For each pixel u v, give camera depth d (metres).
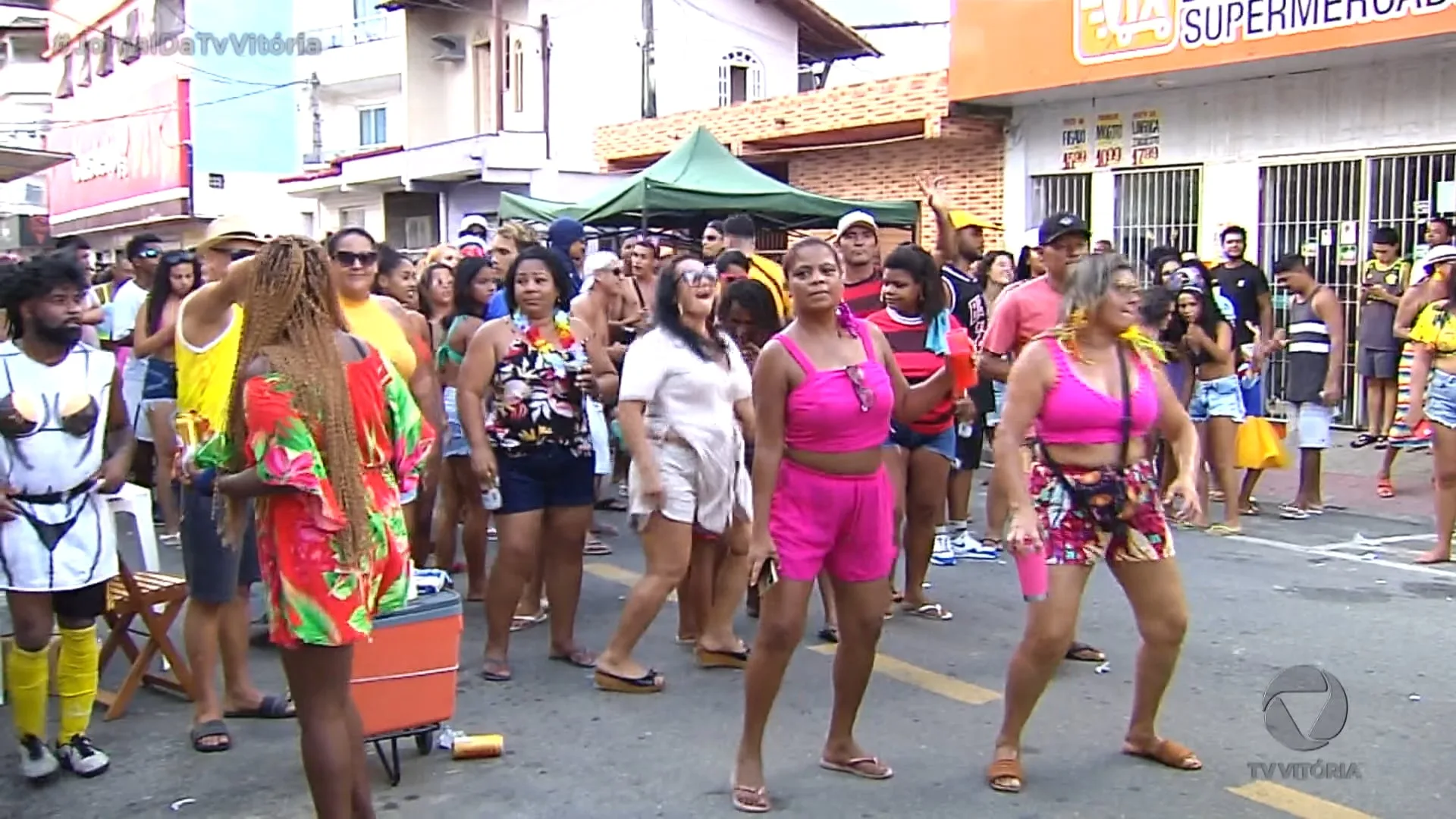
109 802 4.97
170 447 7.88
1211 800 4.83
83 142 39.78
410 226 29.25
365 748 4.83
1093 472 4.83
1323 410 10.44
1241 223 14.67
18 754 5.42
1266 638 6.88
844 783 5.03
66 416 5.03
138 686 6.09
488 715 5.86
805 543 4.69
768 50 27.41
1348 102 13.69
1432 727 5.54
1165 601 4.98
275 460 3.79
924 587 7.62
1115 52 14.58
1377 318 12.88
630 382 6.01
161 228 37.44
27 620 5.04
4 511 4.93
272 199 35.91
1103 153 15.92
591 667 6.55
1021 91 15.68
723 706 5.97
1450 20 11.88
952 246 8.12
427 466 7.18
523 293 6.24
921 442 7.05
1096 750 5.33
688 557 6.18
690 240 15.13
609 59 25.91
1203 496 9.97
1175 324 9.70
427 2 28.72
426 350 7.15
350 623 3.93
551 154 26.42
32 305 5.00
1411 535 9.62
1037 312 6.54
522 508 6.28
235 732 5.68
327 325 4.00
